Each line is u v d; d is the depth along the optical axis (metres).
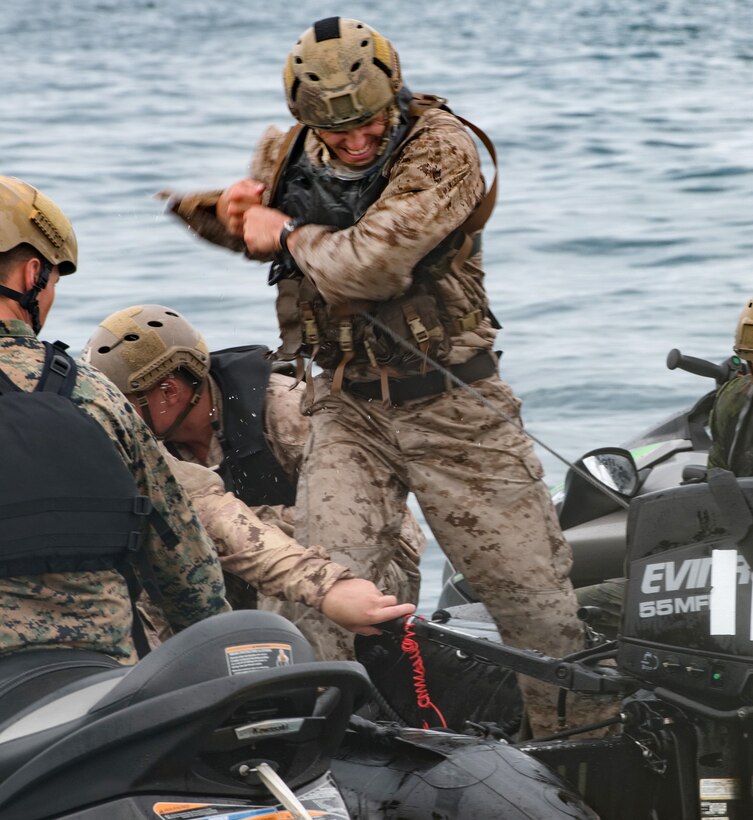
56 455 6.80
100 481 6.89
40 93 101.38
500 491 9.84
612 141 63.69
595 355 27.44
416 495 9.96
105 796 5.99
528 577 9.85
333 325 9.76
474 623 11.23
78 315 33.16
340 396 9.99
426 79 99.62
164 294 35.16
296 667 6.09
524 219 44.97
